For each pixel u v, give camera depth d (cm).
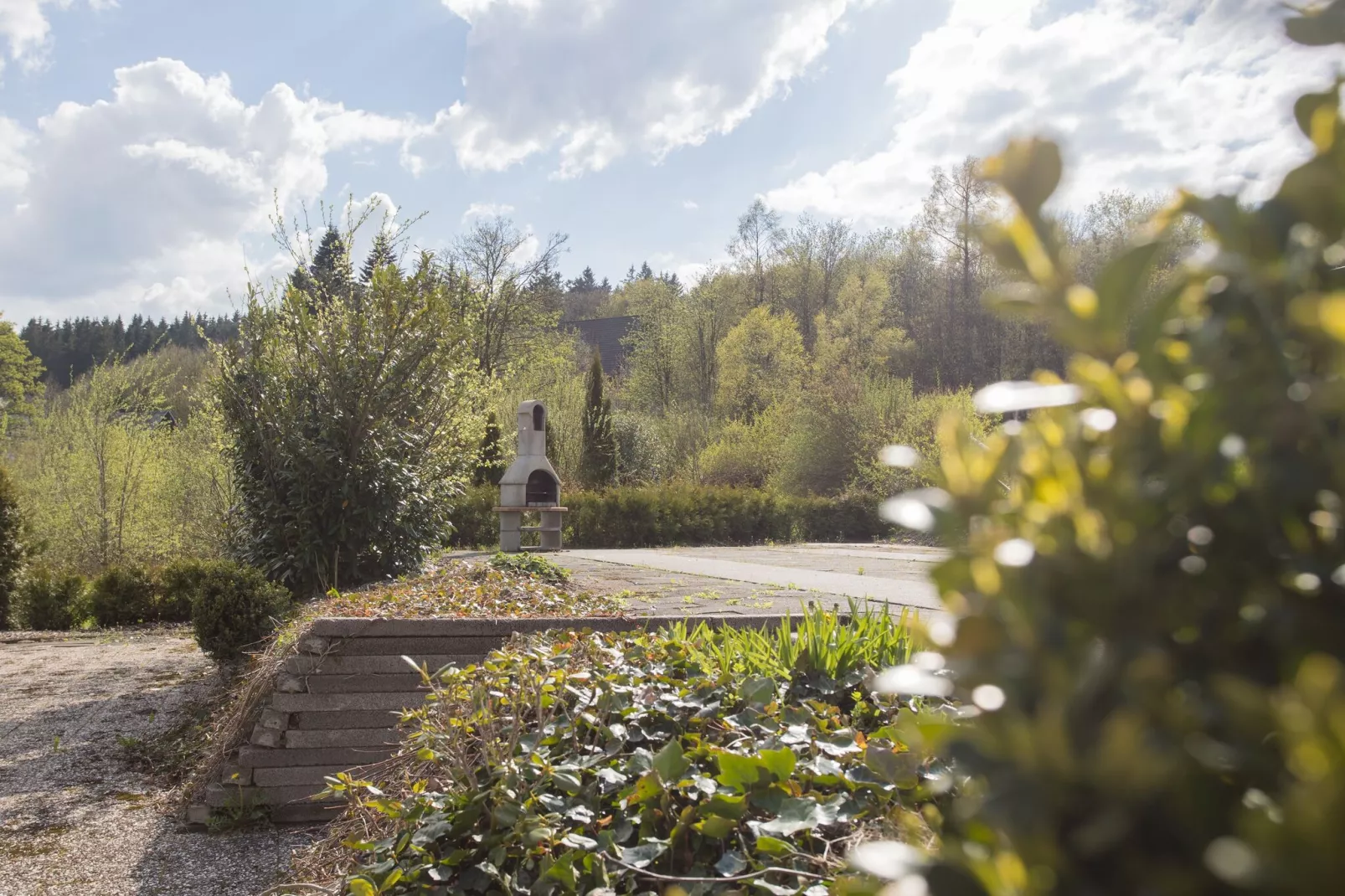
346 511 866
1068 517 54
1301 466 48
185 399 2138
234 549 934
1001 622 53
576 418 2452
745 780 195
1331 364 50
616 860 194
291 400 891
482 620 443
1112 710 47
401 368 918
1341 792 35
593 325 4897
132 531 1759
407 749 288
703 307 3844
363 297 949
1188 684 50
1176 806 43
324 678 433
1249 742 44
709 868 199
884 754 189
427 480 978
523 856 211
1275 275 48
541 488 1478
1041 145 50
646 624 453
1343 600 49
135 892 364
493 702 261
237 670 671
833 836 202
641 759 215
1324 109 50
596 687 265
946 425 61
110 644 984
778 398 3300
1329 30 51
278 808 427
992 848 53
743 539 1873
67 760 553
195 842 412
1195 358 50
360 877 208
